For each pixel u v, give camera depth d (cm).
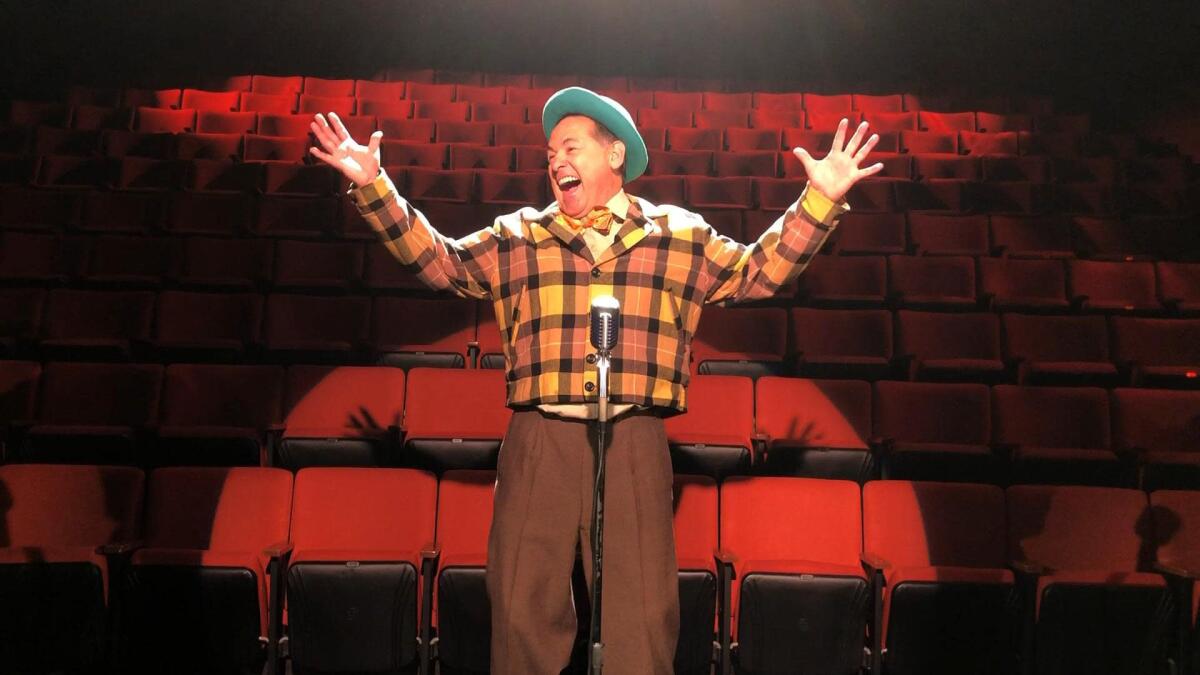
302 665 226
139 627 224
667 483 133
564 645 128
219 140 557
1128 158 589
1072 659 232
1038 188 526
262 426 312
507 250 140
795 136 617
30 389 315
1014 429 328
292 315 374
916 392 328
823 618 227
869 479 296
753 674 230
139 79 704
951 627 230
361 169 137
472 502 256
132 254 416
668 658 129
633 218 138
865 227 475
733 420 311
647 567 128
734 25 758
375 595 224
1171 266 427
